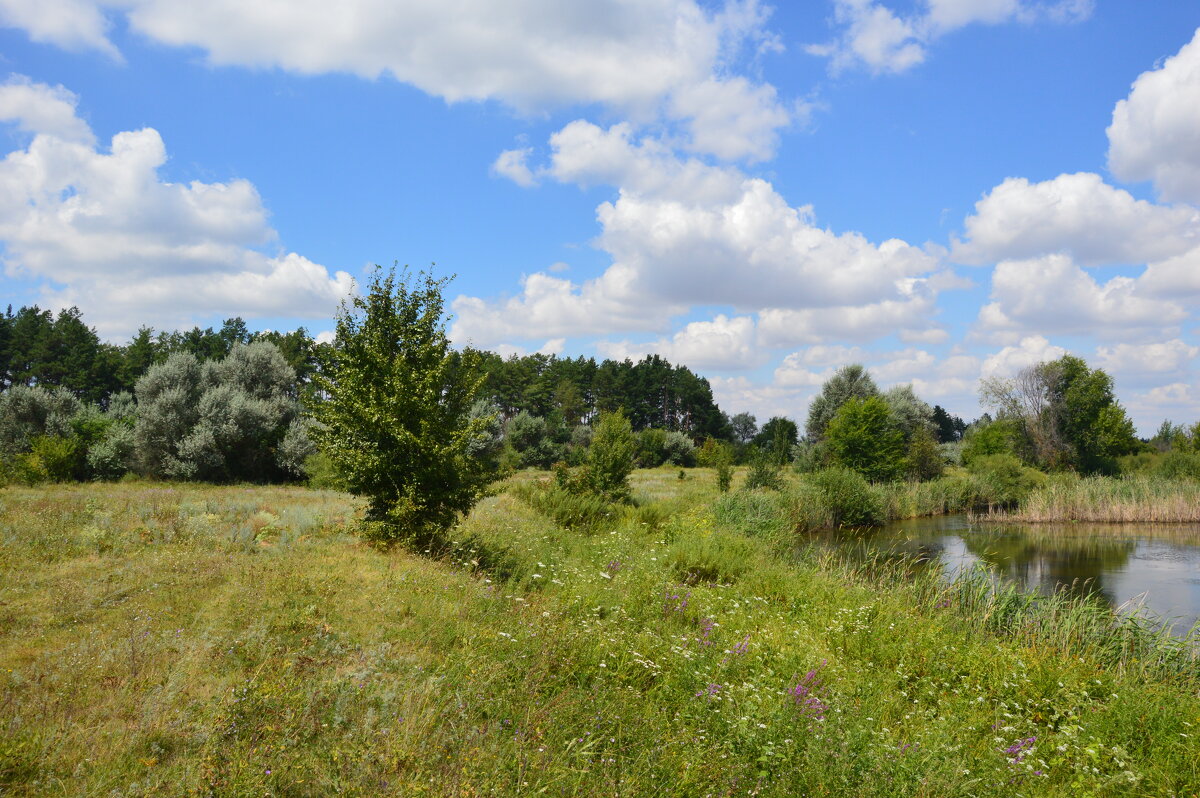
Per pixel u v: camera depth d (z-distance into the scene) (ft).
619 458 85.40
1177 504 96.58
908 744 19.67
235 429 116.67
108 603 26.66
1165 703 23.98
